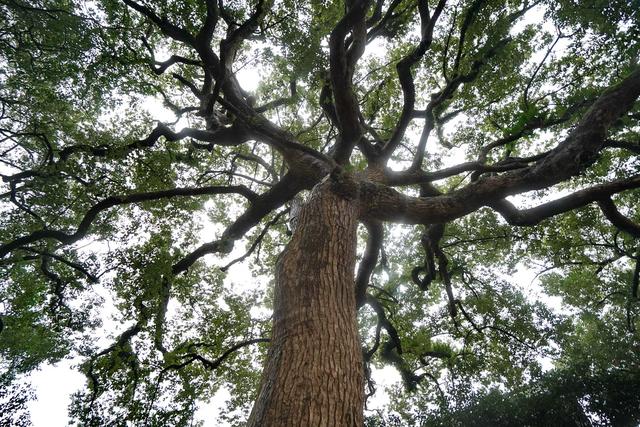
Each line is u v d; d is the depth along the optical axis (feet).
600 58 25.02
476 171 20.99
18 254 27.32
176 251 25.90
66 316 29.53
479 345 39.22
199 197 33.45
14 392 33.76
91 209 23.03
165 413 22.91
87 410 22.15
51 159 25.66
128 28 23.30
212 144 29.40
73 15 22.61
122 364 22.81
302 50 23.85
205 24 19.39
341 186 15.85
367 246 26.02
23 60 26.04
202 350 27.04
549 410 34.71
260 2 19.56
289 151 23.16
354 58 21.27
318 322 10.34
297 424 7.57
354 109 17.84
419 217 17.39
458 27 26.25
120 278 24.47
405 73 18.98
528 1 21.97
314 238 13.61
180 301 30.32
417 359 37.58
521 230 35.99
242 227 26.61
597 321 50.70
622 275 45.75
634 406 33.50
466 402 36.47
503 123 24.48
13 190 24.41
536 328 38.24
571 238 35.58
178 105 33.06
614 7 21.61
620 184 18.35
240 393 33.37
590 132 17.76
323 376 8.76
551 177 16.85
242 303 31.22
